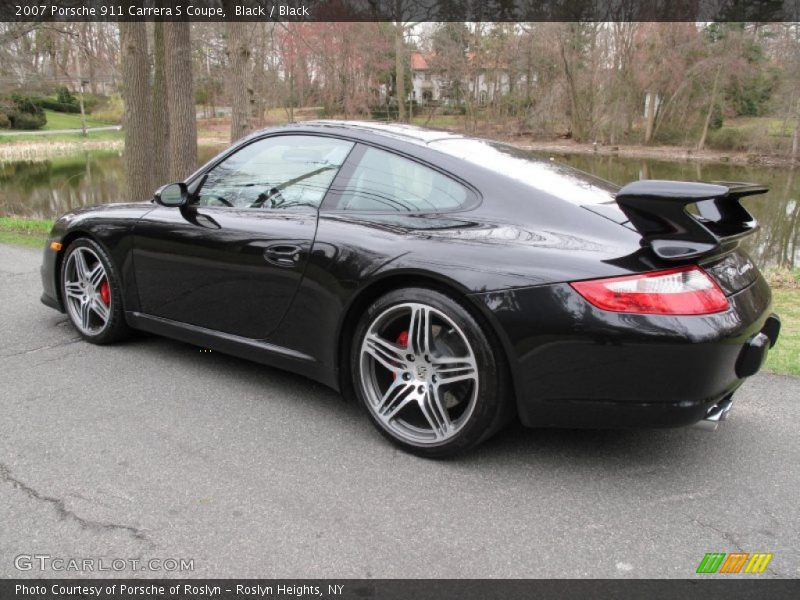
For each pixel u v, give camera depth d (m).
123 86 10.82
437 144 2.81
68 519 2.10
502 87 51.19
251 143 3.23
